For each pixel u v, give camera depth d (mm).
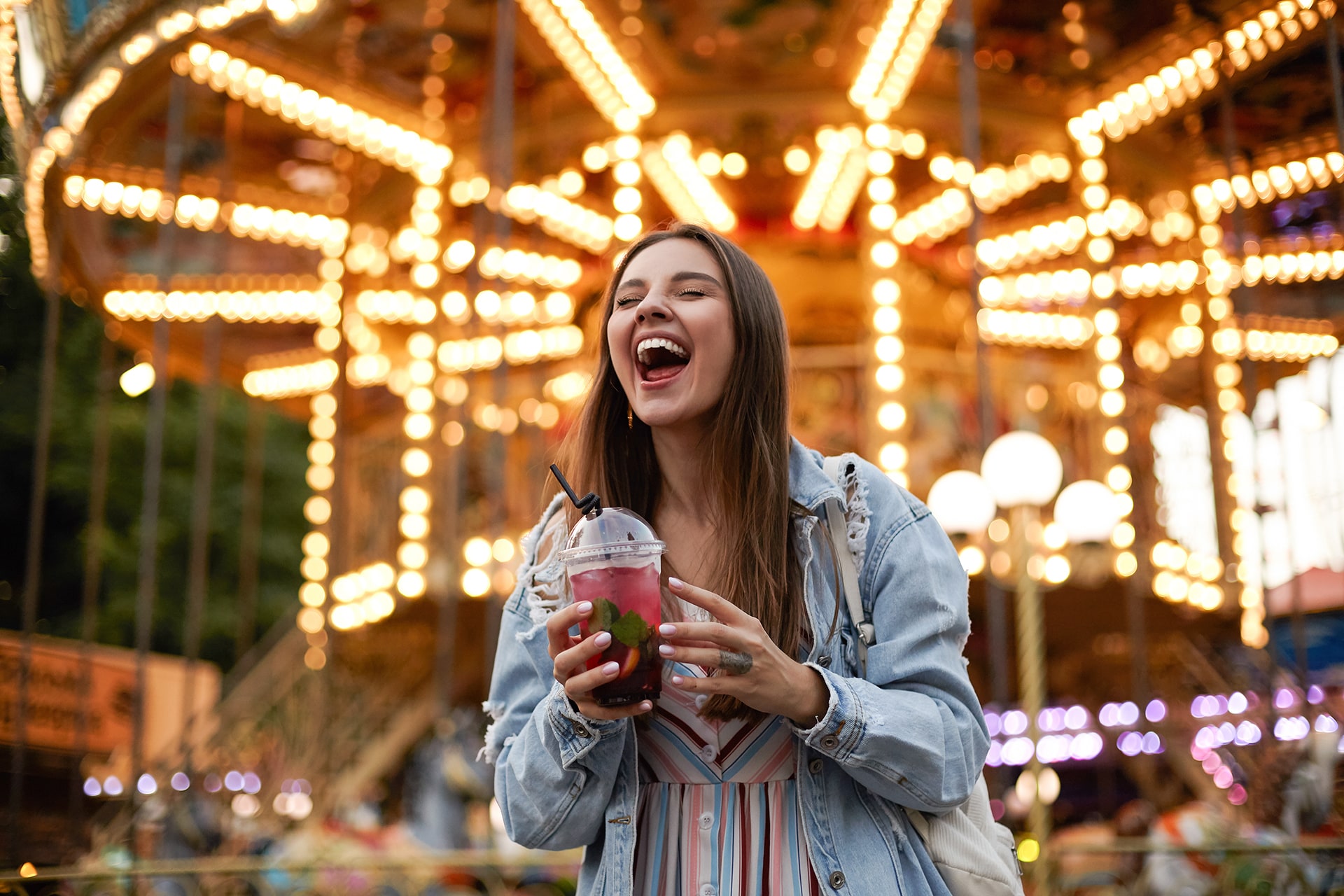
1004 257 11805
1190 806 7371
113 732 9297
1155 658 11156
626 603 1476
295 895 6539
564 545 1813
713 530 1774
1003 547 9797
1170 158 10156
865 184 10695
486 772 8320
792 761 1621
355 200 11234
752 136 9836
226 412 20922
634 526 1525
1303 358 10820
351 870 6160
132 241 10266
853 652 1641
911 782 1527
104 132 8500
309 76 9039
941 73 9406
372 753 10789
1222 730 10219
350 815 9984
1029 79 9633
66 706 8594
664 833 1624
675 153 10000
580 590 1496
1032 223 11898
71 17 7004
